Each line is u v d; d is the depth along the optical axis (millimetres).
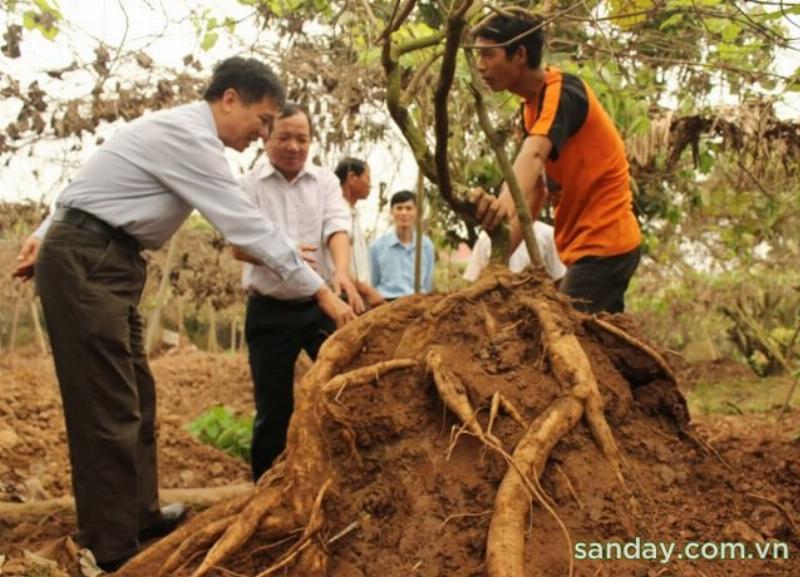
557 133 4262
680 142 7844
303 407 3402
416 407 3398
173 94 6441
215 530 3242
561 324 3500
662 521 3105
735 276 14523
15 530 4363
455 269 13211
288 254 3957
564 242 4715
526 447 3084
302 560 3102
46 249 3832
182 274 11945
